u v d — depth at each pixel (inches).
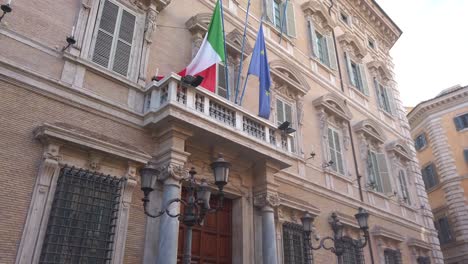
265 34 575.5
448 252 1061.8
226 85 446.0
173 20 445.4
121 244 306.2
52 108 311.1
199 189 267.4
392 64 963.3
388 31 969.5
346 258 521.3
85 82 339.0
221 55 405.4
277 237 430.9
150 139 360.8
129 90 366.3
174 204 326.3
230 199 426.0
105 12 382.0
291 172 497.7
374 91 824.9
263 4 604.1
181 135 352.5
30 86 304.2
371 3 903.7
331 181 559.8
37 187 280.5
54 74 322.3
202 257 380.8
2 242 256.7
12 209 267.3
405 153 788.0
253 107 496.1
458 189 1076.5
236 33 504.4
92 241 292.0
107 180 314.0
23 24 319.6
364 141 671.1
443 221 1099.9
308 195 509.0
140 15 412.5
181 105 343.6
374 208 622.5
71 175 296.7
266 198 412.2
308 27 684.7
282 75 544.7
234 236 408.8
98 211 303.0
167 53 419.8
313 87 624.4
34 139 292.7
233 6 542.9
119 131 342.3
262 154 408.8
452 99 1156.5
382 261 581.6
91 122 328.8
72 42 333.7
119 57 376.2
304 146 543.8
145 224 330.0
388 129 795.4
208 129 359.9
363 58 833.5
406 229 692.1
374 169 671.8
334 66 704.4
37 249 265.7
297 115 557.0
